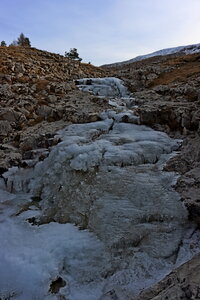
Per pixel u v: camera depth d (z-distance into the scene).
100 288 4.23
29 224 5.89
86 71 20.70
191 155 6.96
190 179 5.99
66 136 8.84
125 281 4.23
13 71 15.26
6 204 6.82
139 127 9.26
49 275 4.38
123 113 10.27
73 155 7.38
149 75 17.25
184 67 18.48
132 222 5.30
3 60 16.53
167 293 3.14
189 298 2.88
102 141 8.06
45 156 8.18
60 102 12.50
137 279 4.23
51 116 11.20
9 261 4.67
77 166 7.01
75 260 4.73
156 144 7.66
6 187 7.56
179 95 11.64
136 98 13.17
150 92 13.55
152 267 4.40
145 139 8.16
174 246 4.71
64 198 6.51
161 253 4.62
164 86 13.84
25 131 10.22
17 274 4.43
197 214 5.01
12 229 5.70
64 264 4.66
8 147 9.20
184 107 8.91
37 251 4.90
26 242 5.21
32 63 18.11
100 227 5.39
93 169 6.95
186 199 5.39
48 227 5.72
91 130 9.09
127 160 7.05
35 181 7.60
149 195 5.84
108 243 5.01
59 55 25.58
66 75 18.00
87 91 14.91
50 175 7.25
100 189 6.35
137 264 4.51
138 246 4.89
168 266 4.37
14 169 8.10
